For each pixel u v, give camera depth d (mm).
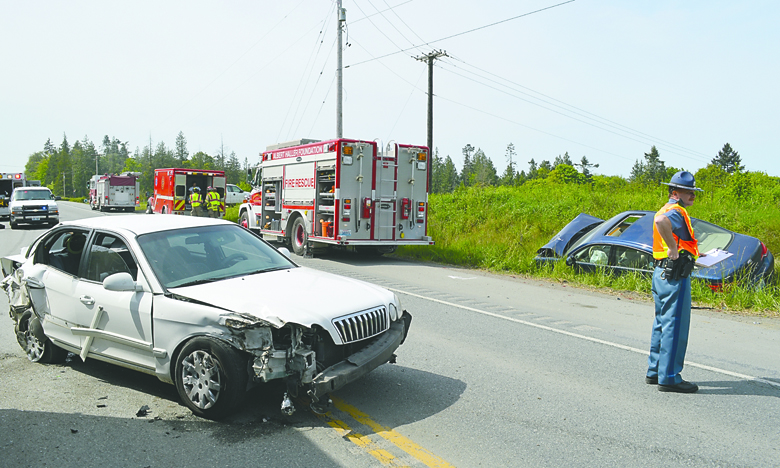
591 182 27766
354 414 4277
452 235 19203
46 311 5289
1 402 4430
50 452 3572
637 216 11281
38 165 180750
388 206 14438
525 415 4316
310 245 15234
